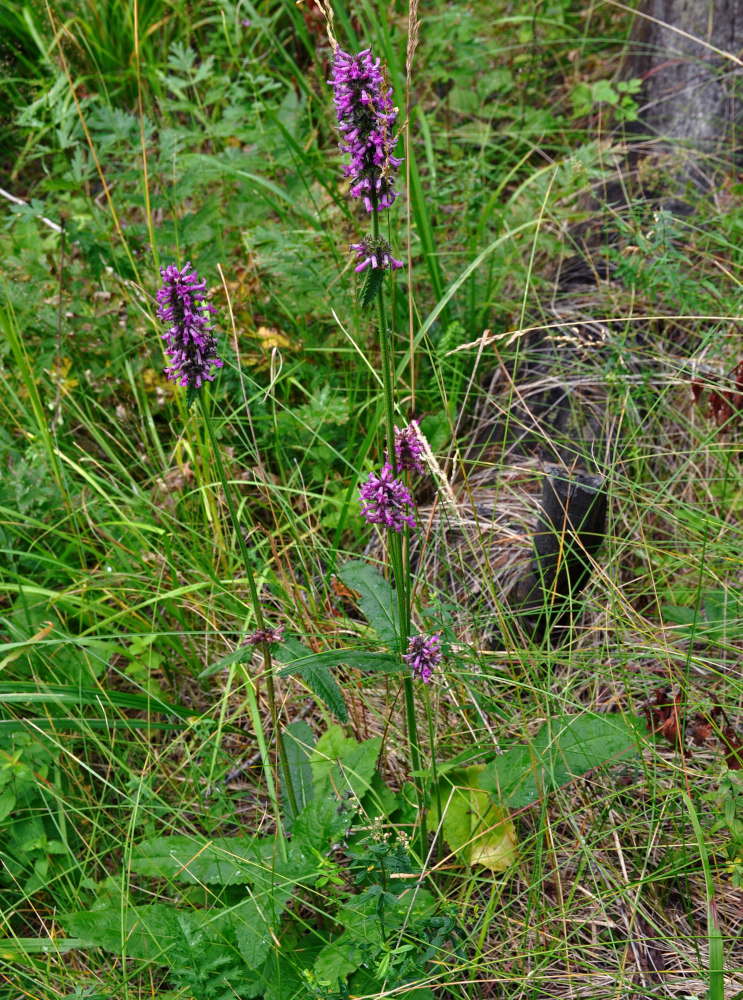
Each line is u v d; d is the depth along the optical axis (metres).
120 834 0.97
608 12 1.85
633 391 1.20
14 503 1.13
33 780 0.94
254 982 0.82
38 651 1.03
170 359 0.75
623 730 0.89
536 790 0.88
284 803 0.95
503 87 1.64
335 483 1.20
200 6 1.81
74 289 1.31
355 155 0.71
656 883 0.89
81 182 1.25
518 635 1.08
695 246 1.31
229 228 1.32
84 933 0.84
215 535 1.11
